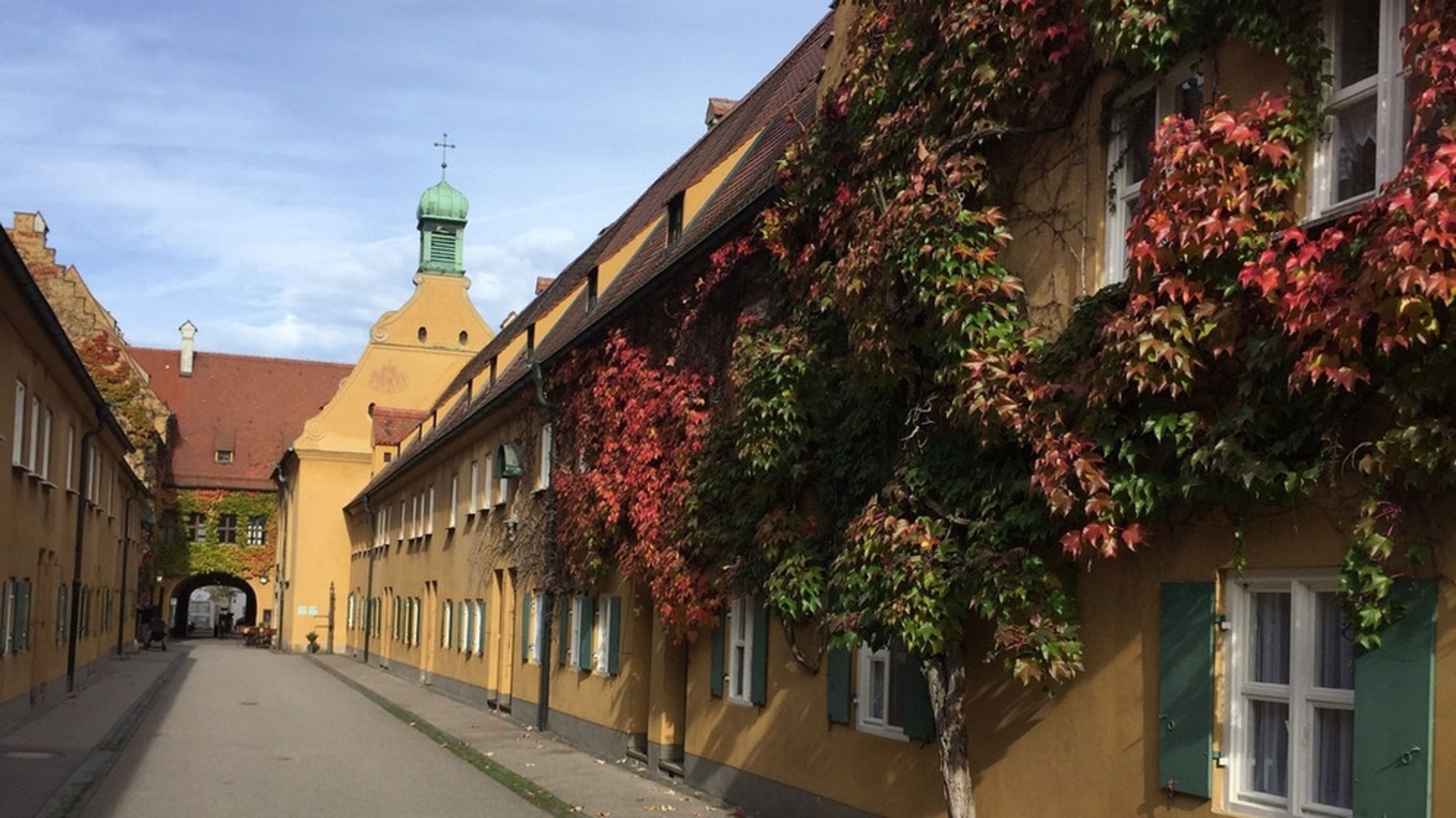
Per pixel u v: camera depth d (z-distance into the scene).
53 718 22.72
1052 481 7.27
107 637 39.59
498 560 25.92
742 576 12.61
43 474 22.67
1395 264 5.19
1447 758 5.53
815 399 10.91
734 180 18.47
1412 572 5.70
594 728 18.88
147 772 16.12
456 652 30.25
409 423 53.81
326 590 56.75
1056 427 7.37
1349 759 6.23
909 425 9.17
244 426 72.75
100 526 34.31
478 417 26.80
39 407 22.02
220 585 75.69
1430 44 5.40
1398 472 5.71
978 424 7.90
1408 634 5.70
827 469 10.97
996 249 8.41
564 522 19.73
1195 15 6.90
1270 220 6.21
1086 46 8.04
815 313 10.96
